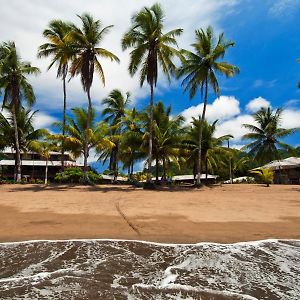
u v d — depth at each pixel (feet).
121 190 80.43
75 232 34.14
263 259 25.55
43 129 121.29
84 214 44.19
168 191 81.00
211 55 94.22
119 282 20.42
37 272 22.18
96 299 17.78
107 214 44.29
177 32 84.99
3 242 30.14
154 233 33.96
